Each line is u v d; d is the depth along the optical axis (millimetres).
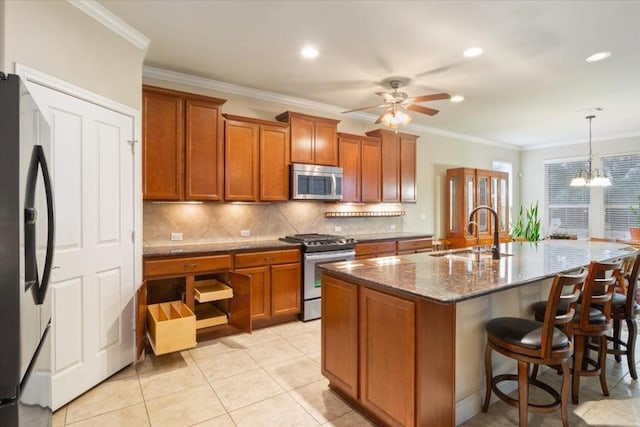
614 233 6527
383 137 5031
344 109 4883
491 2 2320
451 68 3441
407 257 2895
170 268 3064
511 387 2449
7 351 1188
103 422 2059
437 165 6312
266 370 2715
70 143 2250
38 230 1417
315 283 3928
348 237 4699
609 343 3260
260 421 2064
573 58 3191
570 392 2389
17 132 1220
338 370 2283
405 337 1759
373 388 1992
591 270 2197
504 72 3537
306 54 3152
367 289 2025
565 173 7234
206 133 3484
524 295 2557
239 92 4043
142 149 3111
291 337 3408
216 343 3254
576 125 5844
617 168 6504
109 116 2566
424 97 3234
